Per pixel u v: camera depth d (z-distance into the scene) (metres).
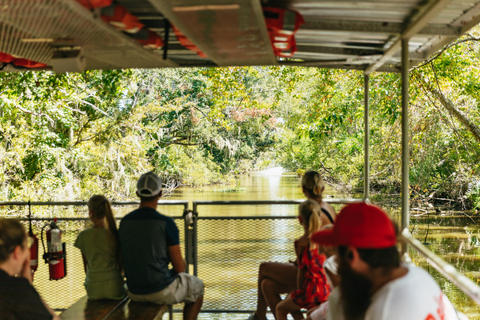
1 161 18.28
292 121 30.27
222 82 14.04
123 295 3.82
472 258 13.23
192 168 37.97
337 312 1.88
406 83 3.50
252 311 4.70
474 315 8.71
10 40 2.88
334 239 1.73
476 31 14.51
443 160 20.14
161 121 31.25
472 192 20.05
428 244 15.12
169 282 3.62
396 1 2.85
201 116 31.81
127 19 2.45
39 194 18.70
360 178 29.06
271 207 16.50
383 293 1.67
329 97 14.89
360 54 4.20
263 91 30.72
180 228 4.79
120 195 23.77
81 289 4.96
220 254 4.73
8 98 15.90
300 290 3.63
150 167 25.67
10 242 2.20
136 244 3.56
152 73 28.45
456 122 17.34
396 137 18.44
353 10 3.07
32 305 2.22
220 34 2.68
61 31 2.61
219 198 31.16
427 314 1.65
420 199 22.39
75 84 18.41
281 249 4.70
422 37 4.00
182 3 2.12
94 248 3.74
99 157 22.34
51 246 4.21
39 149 19.08
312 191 4.04
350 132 30.27
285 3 2.94
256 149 55.91
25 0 2.04
